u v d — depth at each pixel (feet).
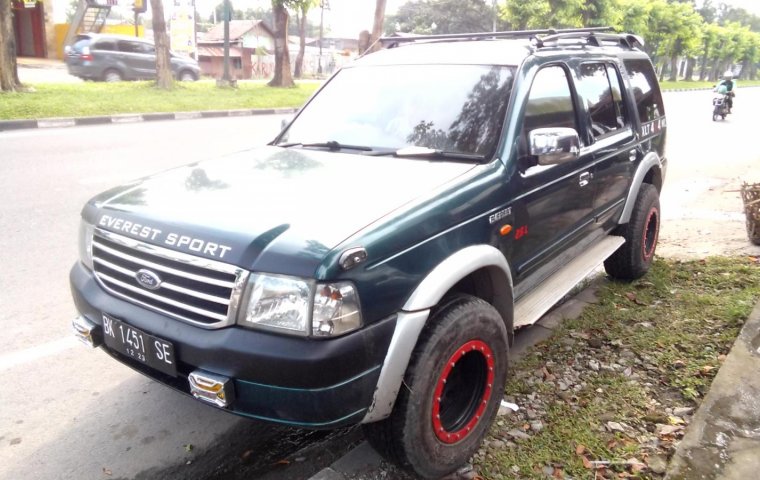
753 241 18.60
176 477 9.07
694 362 11.76
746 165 34.63
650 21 154.51
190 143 36.45
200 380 7.21
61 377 11.58
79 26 100.12
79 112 44.98
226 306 7.23
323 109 12.36
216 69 153.69
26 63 92.99
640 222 15.31
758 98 115.34
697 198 26.21
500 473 8.84
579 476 8.77
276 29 76.48
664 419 10.05
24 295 14.90
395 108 11.35
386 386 7.48
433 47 12.91
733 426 9.48
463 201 8.72
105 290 8.65
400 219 7.79
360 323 7.16
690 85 160.04
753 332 12.42
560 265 12.46
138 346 7.97
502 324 9.05
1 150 31.78
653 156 15.94
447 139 10.38
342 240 7.18
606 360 12.07
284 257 7.02
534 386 11.09
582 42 14.51
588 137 12.67
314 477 8.80
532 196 10.39
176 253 7.60
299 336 6.95
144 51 72.90
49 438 9.84
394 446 7.97
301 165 10.07
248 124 47.03
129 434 10.00
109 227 8.57
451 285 8.07
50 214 21.29
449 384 8.87
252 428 10.21
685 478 8.41
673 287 15.71
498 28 151.84
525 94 10.61
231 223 7.63
